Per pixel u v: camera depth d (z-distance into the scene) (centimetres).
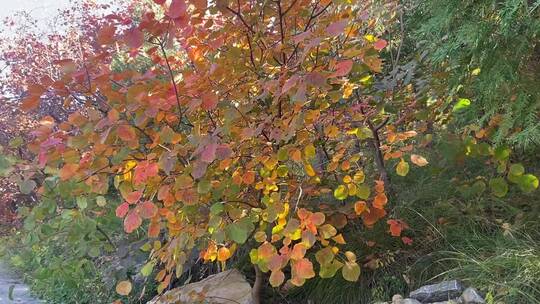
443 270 345
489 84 322
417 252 370
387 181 401
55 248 486
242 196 356
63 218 388
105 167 327
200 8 311
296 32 351
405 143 420
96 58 324
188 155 331
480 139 366
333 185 385
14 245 627
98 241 415
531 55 325
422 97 380
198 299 371
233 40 351
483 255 336
